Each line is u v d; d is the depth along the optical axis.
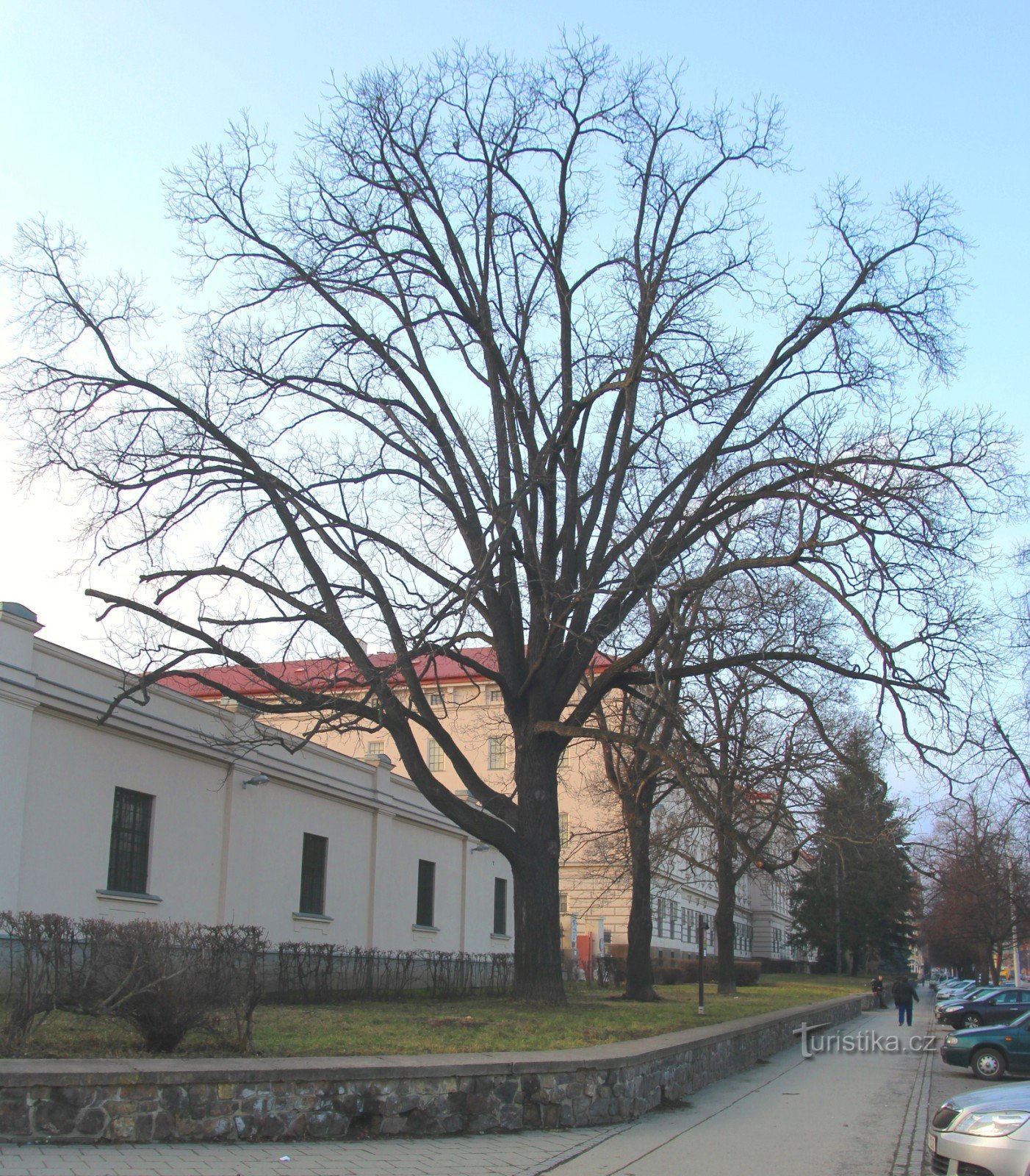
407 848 32.84
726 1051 18.55
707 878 69.56
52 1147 9.06
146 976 11.33
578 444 22.48
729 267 22.03
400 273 21.69
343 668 21.14
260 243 21.22
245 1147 9.84
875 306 20.23
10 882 17.58
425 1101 11.20
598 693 21.23
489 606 21.45
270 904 25.23
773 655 20.48
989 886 44.91
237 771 24.14
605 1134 11.93
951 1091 18.03
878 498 18.61
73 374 19.34
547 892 20.45
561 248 22.95
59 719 19.06
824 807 27.17
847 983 69.06
